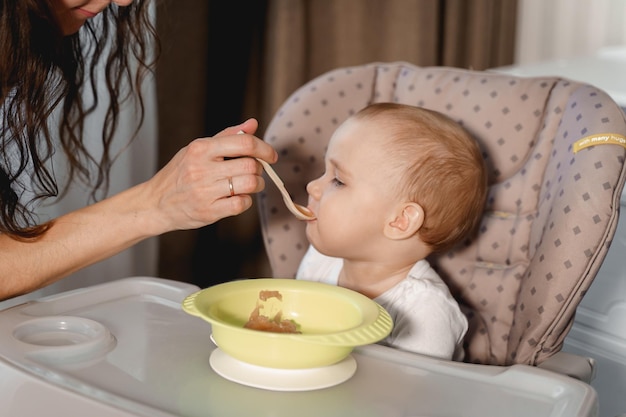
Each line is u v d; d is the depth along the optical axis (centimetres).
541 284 111
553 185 118
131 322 102
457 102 132
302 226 138
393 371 90
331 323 93
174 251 214
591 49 250
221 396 82
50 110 118
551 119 124
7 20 103
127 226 107
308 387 84
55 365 88
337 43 236
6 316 100
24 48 106
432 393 85
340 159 119
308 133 137
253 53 227
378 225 117
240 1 221
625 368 156
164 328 100
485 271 128
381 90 140
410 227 116
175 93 201
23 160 117
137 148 198
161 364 89
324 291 95
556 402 83
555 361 112
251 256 239
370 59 240
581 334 163
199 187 101
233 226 235
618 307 156
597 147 112
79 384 83
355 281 126
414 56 236
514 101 128
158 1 184
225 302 92
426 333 114
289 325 93
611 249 156
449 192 116
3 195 113
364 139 118
